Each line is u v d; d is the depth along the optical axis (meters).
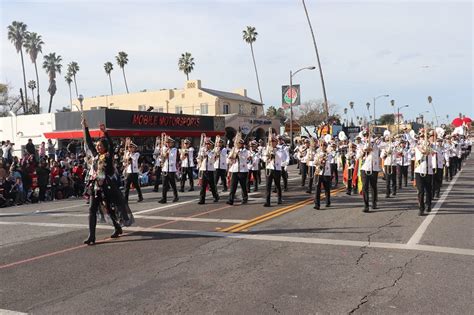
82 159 19.56
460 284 5.58
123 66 76.50
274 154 12.52
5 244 8.53
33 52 65.56
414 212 10.96
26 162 16.97
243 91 56.38
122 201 8.60
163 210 12.34
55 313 4.97
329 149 12.29
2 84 59.75
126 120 29.05
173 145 14.16
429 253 7.03
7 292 5.71
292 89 37.81
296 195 15.12
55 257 7.39
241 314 4.80
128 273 6.34
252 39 59.84
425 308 4.86
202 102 48.34
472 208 11.41
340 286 5.60
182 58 67.38
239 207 12.50
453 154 20.86
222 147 16.50
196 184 20.50
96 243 8.28
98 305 5.16
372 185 11.52
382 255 6.96
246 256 7.08
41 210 13.57
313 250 7.35
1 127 33.94
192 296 5.37
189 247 7.75
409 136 18.64
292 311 4.84
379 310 4.82
